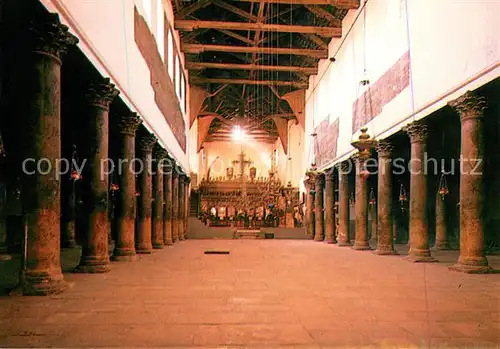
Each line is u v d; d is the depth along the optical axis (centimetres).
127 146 1420
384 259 1602
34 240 802
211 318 627
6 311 667
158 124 1897
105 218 1162
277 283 967
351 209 3062
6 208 1555
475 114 1191
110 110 1364
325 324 595
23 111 799
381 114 1838
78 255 1622
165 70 2103
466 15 1195
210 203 4700
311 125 3341
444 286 936
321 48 2847
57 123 827
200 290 864
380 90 1852
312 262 1473
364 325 590
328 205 2777
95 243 1148
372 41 1958
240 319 622
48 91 805
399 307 710
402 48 1623
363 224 2142
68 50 907
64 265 1278
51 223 816
